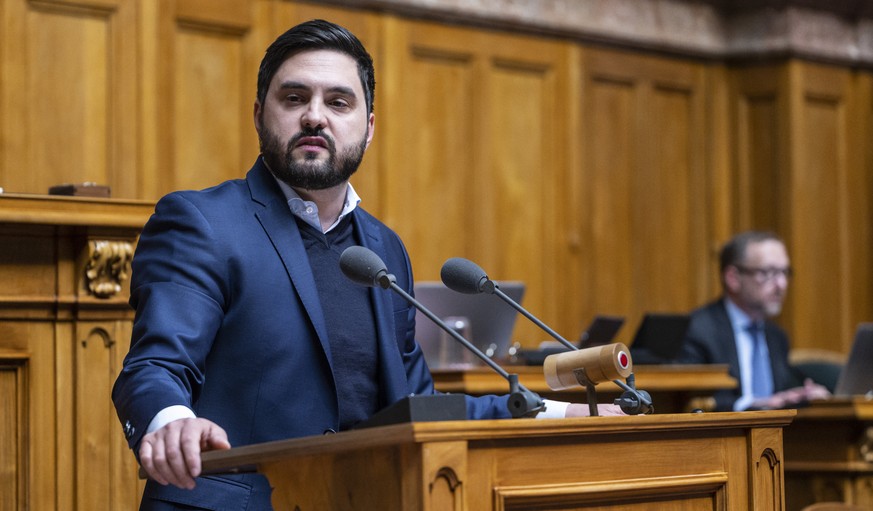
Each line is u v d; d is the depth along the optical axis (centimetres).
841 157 1981
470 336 1165
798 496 1232
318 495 471
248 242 593
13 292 743
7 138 1321
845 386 1329
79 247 762
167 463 477
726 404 1334
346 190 643
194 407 570
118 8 1403
